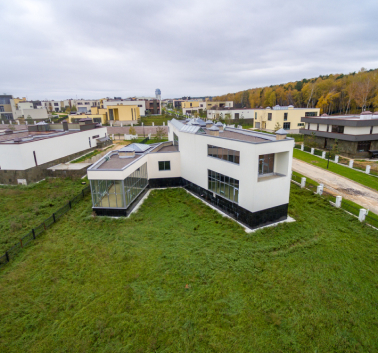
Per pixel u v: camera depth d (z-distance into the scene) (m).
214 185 24.12
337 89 90.25
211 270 15.31
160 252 17.11
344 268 15.46
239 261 16.06
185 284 14.27
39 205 24.62
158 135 59.62
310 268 15.50
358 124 38.78
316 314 12.31
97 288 14.04
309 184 28.05
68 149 39.72
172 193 28.31
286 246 17.78
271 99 106.56
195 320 12.02
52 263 16.16
